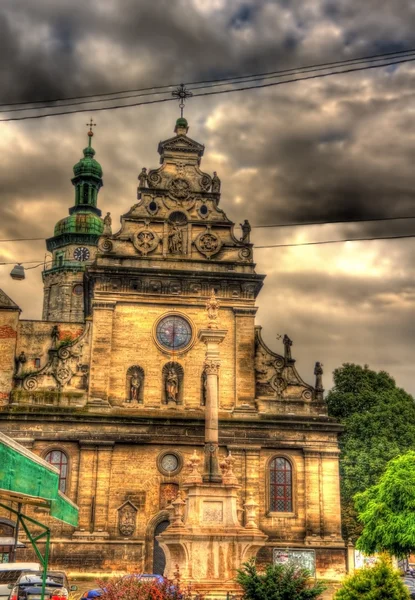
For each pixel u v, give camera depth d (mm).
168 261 54469
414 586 52062
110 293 53094
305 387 53469
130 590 24156
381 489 52219
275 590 26094
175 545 33500
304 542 49625
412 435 69875
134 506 48906
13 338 52781
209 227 55750
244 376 52812
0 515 48281
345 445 70250
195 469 35875
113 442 49750
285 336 54781
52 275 85438
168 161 57344
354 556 51625
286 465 51469
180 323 53469
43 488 19844
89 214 87625
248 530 34062
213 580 32656
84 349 52375
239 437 51219
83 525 48094
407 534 48688
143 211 55594
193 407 51844
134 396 51438
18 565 34344
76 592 42844
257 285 54688
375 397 72500
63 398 51094
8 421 49625
